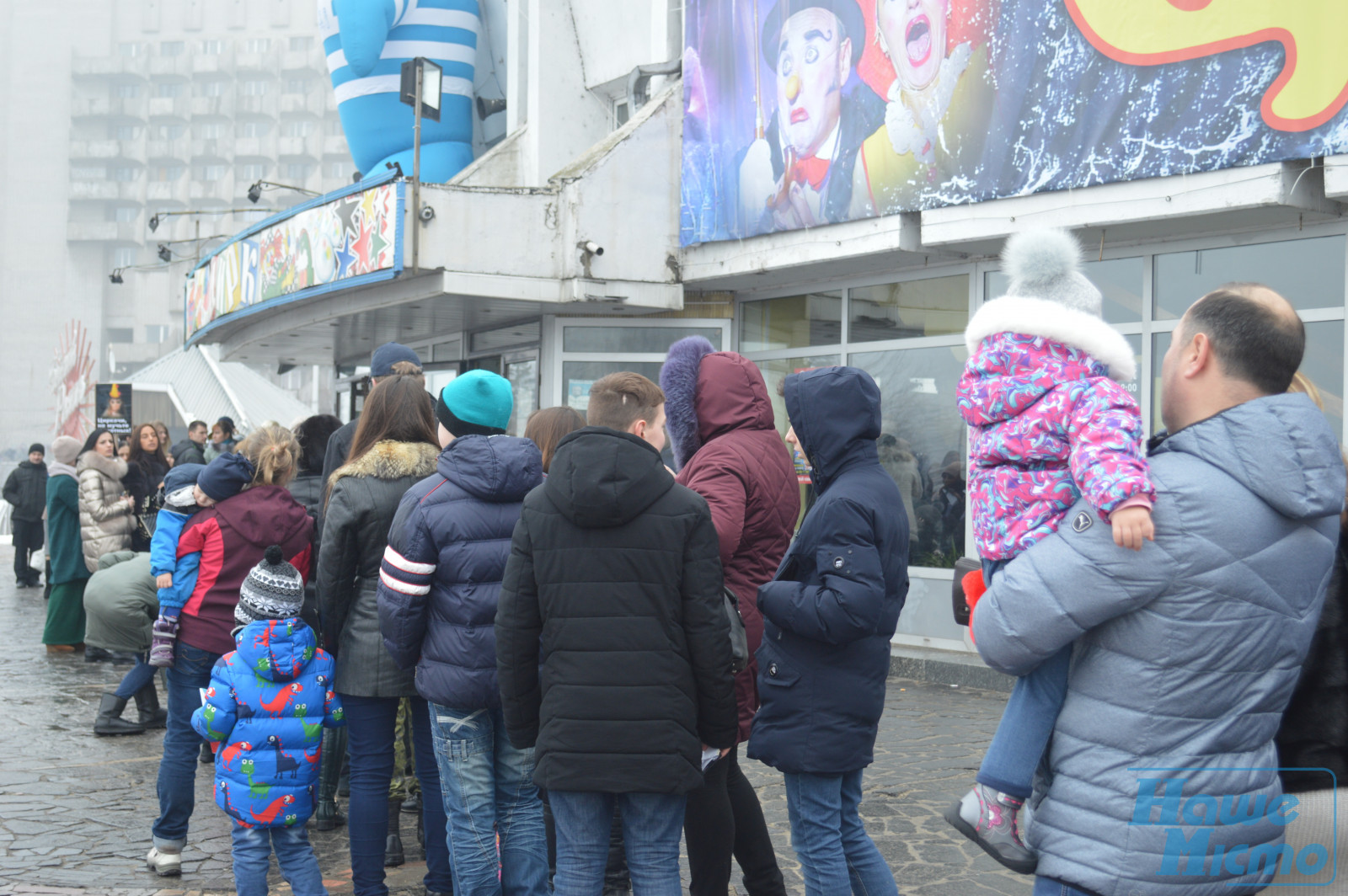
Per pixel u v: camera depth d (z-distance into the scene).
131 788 5.48
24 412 94.06
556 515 2.80
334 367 16.91
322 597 3.72
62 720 7.00
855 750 2.96
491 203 9.97
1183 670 1.87
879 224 8.66
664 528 2.76
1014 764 2.04
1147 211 7.02
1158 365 7.68
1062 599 1.92
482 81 14.98
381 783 3.77
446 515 3.34
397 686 3.69
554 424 4.33
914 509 9.22
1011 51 7.61
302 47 98.31
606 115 13.25
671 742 2.72
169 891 4.10
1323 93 6.18
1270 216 6.92
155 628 4.24
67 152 96.56
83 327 87.38
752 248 9.77
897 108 8.38
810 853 3.02
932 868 4.25
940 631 8.95
